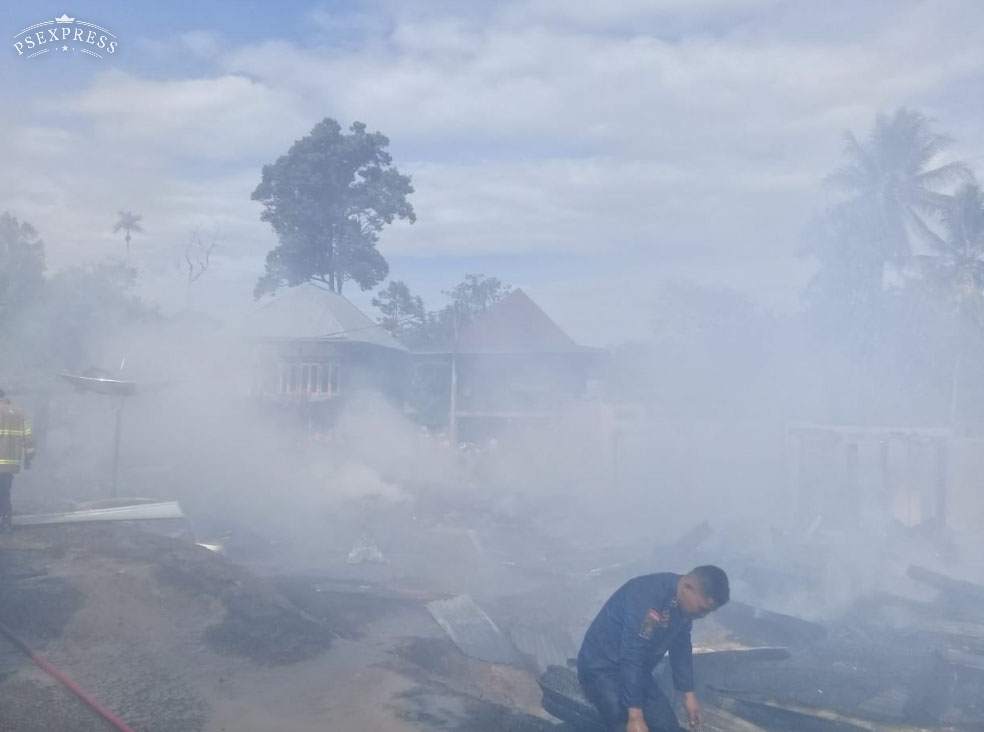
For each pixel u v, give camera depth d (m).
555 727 6.15
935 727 6.36
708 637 9.06
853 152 38.06
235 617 8.66
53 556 10.73
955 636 8.48
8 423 12.62
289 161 50.78
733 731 6.28
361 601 10.41
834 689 7.27
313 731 6.27
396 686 7.13
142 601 8.95
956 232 37.19
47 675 7.22
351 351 32.66
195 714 6.53
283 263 51.78
